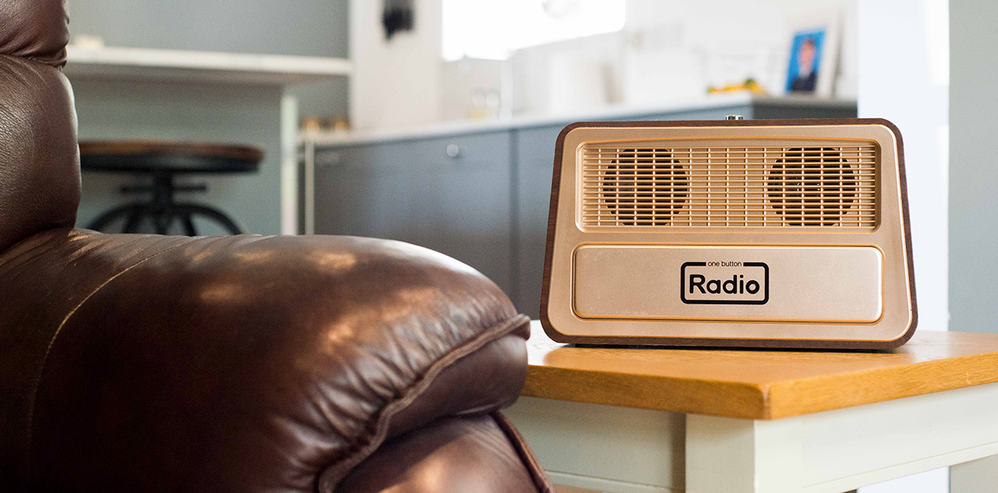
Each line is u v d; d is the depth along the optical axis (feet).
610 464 1.99
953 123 4.31
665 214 2.14
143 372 1.56
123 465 1.53
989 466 2.60
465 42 18.89
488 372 1.68
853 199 2.10
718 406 1.67
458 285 1.68
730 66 12.57
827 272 2.09
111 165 9.07
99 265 1.90
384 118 20.71
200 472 1.47
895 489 4.44
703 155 2.13
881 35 4.69
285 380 1.47
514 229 10.94
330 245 1.71
